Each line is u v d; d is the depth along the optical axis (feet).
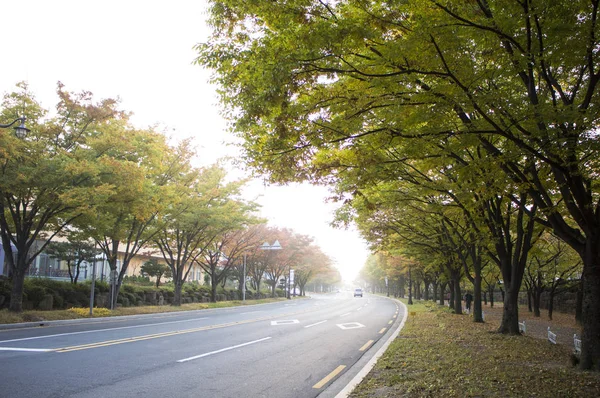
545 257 76.89
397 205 49.65
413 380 23.71
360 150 29.40
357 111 25.54
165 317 75.36
